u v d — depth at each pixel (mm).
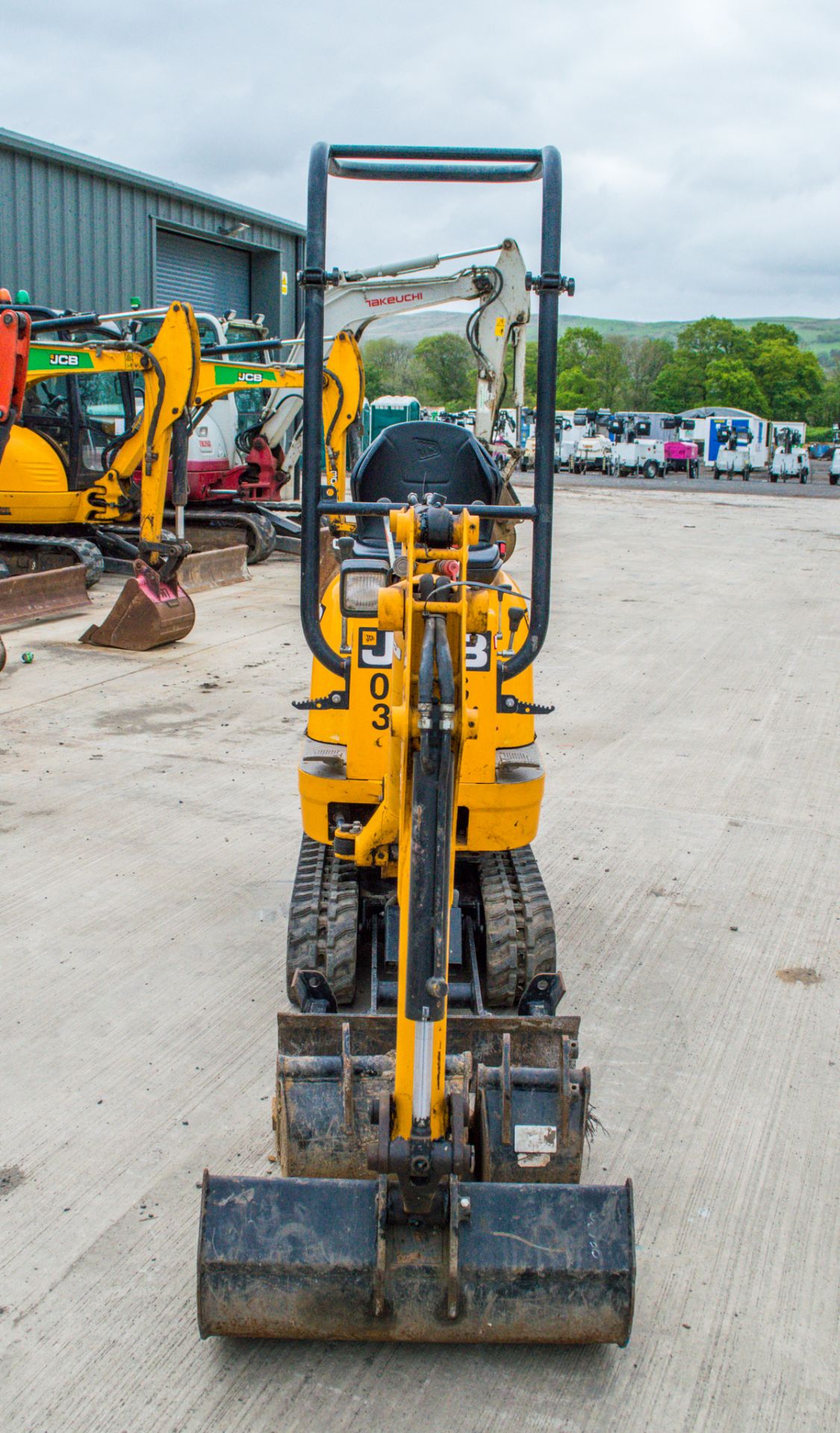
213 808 7250
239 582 15383
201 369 14016
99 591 14398
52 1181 3861
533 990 4117
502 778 4477
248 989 5148
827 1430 3031
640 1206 3840
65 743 8422
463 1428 2990
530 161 3764
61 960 5336
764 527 26547
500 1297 2996
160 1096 4352
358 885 4863
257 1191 3047
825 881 6473
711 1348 3275
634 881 6398
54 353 11734
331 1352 3219
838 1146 4188
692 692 10508
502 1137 3338
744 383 128500
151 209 22250
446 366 108438
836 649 12562
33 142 19188
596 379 139500
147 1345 3223
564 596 15461
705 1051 4770
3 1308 3330
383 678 4359
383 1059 3502
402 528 2912
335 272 3842
